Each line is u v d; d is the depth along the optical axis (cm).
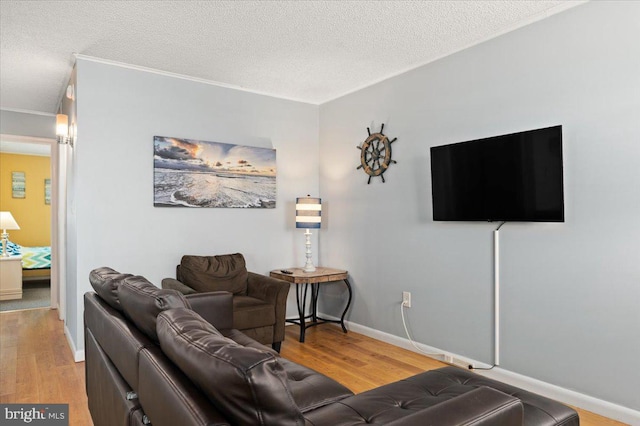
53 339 397
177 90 382
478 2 255
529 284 282
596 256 249
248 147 421
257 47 320
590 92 252
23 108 490
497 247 299
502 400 123
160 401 115
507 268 294
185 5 255
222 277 367
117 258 352
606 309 245
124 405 146
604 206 246
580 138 256
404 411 154
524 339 285
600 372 248
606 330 246
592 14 251
